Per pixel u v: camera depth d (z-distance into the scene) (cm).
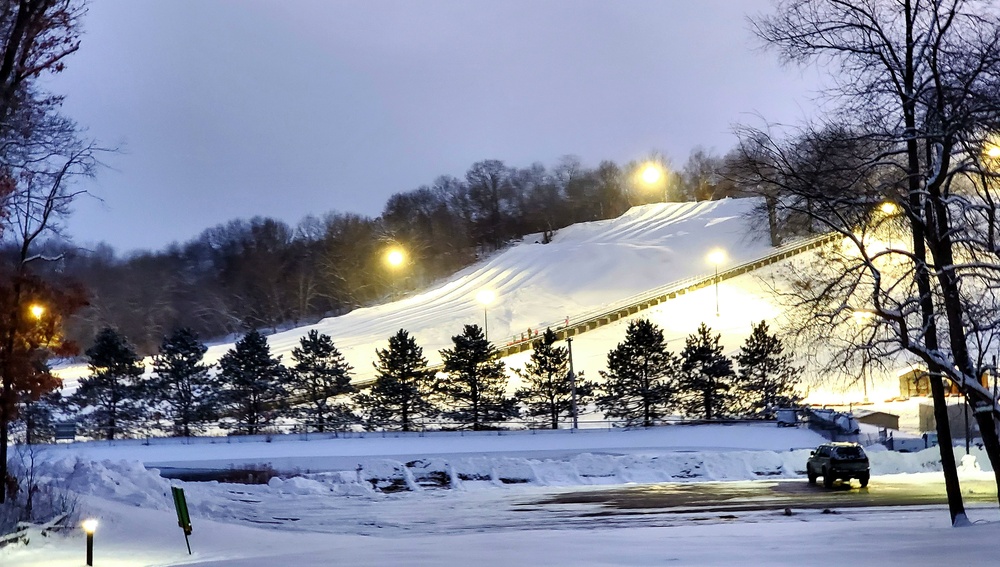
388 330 9919
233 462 4381
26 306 2319
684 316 9200
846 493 3359
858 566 1275
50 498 2230
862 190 1822
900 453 4488
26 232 2353
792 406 5684
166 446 4822
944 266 1781
